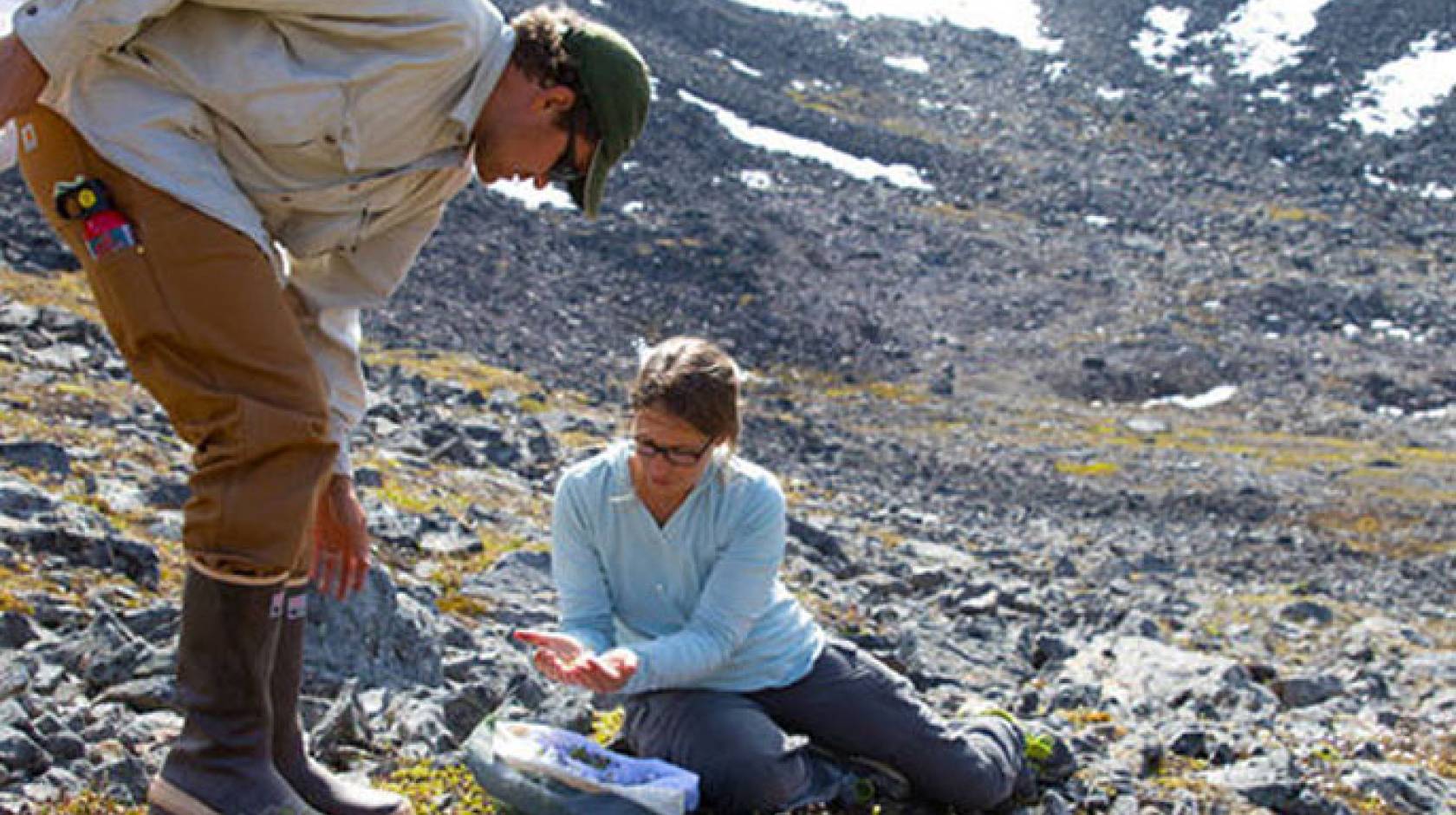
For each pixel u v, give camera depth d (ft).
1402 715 41.81
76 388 56.18
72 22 12.23
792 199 297.53
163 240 12.80
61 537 29.66
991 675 41.27
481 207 244.01
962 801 19.03
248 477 13.05
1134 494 165.27
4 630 23.88
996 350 245.86
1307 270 286.05
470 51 13.48
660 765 17.11
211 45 12.97
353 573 15.90
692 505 17.43
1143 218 313.12
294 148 13.23
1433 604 111.24
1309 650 69.92
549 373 168.55
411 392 95.20
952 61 403.34
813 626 18.89
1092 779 22.34
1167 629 69.05
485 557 45.39
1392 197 327.26
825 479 141.08
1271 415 224.53
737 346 227.61
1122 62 400.88
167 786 13.84
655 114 318.45
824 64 389.60
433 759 20.04
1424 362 246.06
